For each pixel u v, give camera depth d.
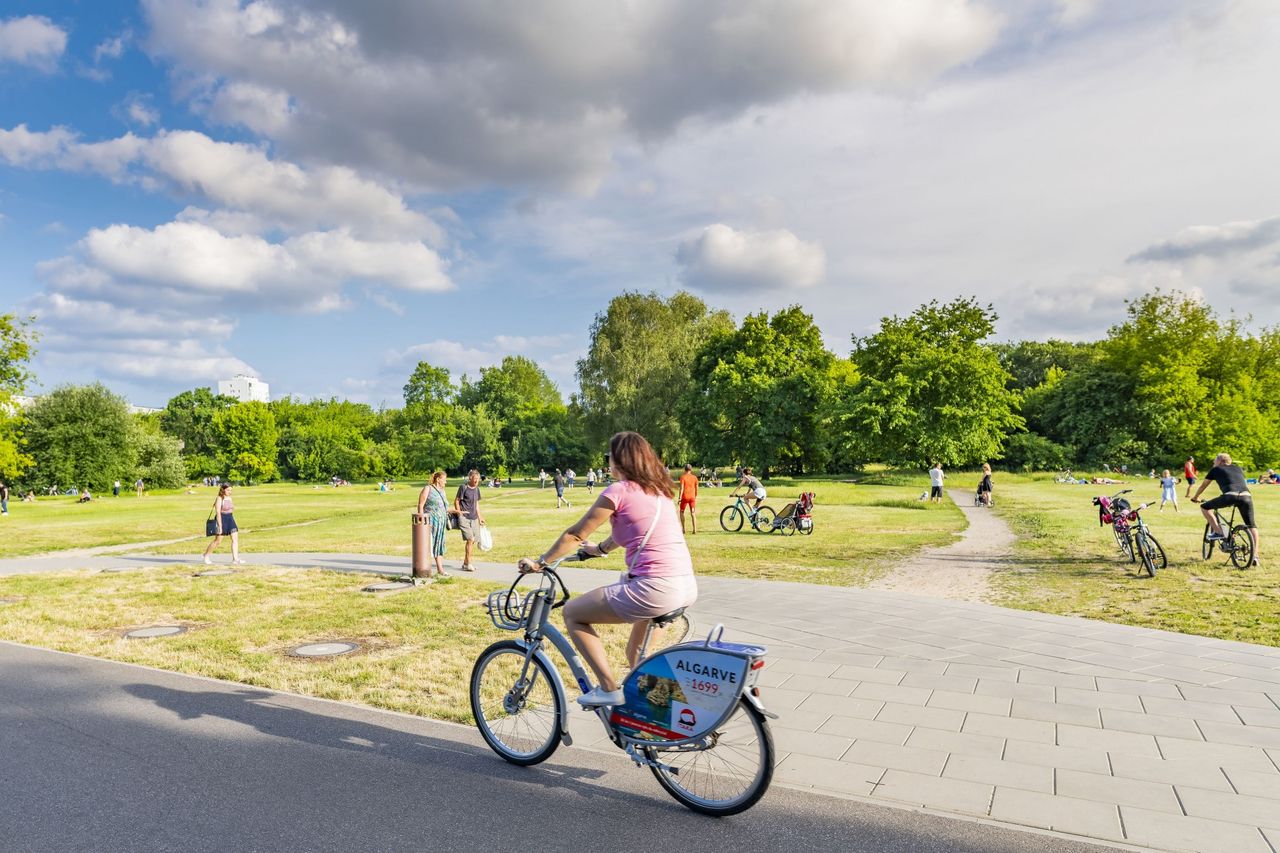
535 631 4.80
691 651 4.21
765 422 55.09
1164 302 61.97
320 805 4.24
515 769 4.76
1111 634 8.22
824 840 3.79
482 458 91.00
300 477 102.88
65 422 69.06
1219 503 12.78
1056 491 38.50
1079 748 5.01
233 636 8.61
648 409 57.56
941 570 13.30
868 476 51.50
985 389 49.03
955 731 5.35
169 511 37.72
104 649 8.08
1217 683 6.41
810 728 5.43
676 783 4.30
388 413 122.56
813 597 10.70
